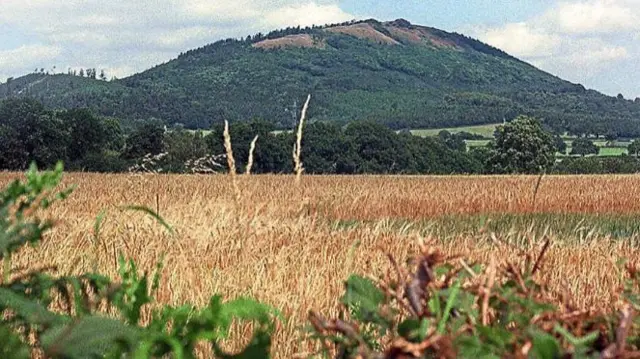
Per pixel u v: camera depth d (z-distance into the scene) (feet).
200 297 18.54
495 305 5.40
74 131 247.70
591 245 35.27
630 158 345.51
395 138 284.82
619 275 7.20
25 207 4.83
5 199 4.80
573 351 4.28
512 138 316.19
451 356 4.17
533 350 4.28
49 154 239.71
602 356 4.39
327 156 268.21
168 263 23.49
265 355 4.69
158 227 32.19
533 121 318.65
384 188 111.86
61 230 28.07
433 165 294.87
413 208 85.15
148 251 25.07
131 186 76.18
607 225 81.25
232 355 4.68
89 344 3.83
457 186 115.96
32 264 19.76
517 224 77.92
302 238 31.55
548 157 318.04
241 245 26.27
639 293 6.53
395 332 5.45
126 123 453.58
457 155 305.12
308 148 266.36
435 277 5.47
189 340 4.49
